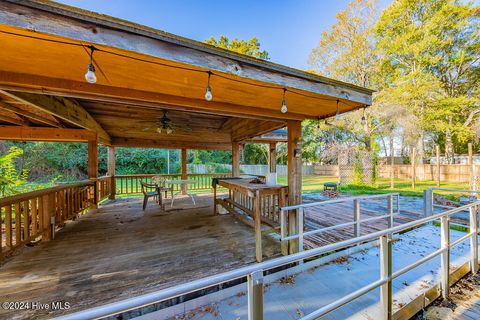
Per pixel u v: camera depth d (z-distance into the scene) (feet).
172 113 13.98
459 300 6.18
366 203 20.07
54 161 36.76
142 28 4.45
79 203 13.93
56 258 8.19
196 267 7.52
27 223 8.80
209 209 16.80
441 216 6.20
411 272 7.32
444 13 35.01
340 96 7.70
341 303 3.84
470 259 7.55
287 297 6.09
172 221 13.35
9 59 5.39
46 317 5.19
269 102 8.97
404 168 41.83
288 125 10.73
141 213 15.52
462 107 36.17
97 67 5.82
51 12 3.77
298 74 6.71
